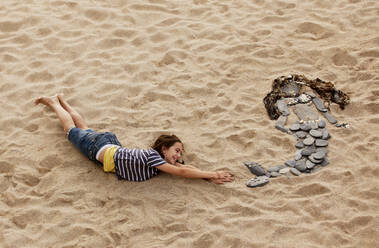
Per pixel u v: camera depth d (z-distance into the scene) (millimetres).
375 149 4582
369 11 6418
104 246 3902
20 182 4453
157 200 4234
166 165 4355
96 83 5535
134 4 6773
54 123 5074
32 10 6680
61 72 5711
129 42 6145
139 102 5316
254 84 5484
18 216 4133
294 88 5316
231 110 5152
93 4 6797
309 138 4715
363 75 5469
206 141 4809
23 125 5066
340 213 4043
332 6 6602
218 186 4348
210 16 6547
